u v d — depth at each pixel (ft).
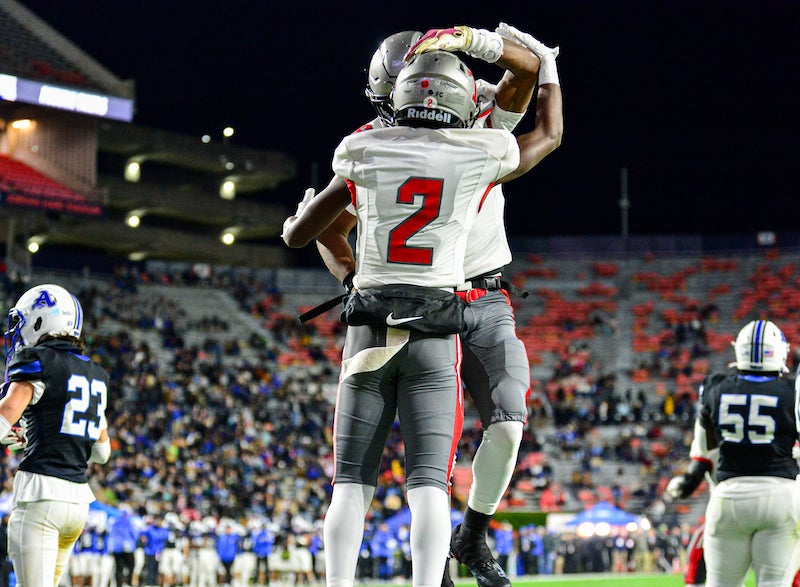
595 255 129.70
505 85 13.74
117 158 130.21
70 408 16.90
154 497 72.90
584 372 112.16
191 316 118.01
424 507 11.27
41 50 106.32
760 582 18.24
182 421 89.35
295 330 119.55
